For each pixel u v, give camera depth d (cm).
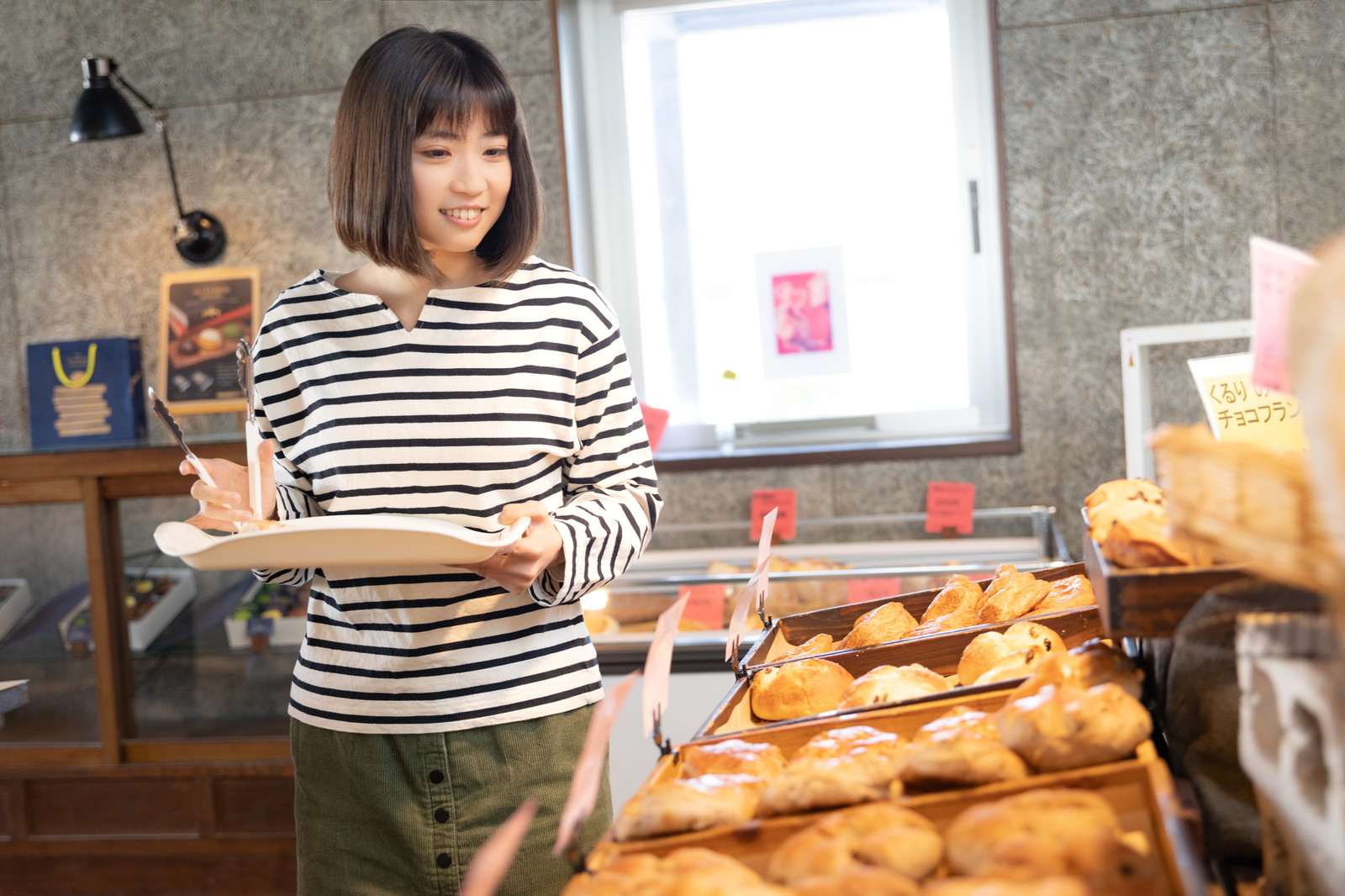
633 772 204
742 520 272
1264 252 65
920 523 260
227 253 282
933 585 194
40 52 282
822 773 68
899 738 76
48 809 244
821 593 199
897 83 270
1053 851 55
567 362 124
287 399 124
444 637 118
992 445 260
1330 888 52
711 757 78
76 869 245
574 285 127
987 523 255
